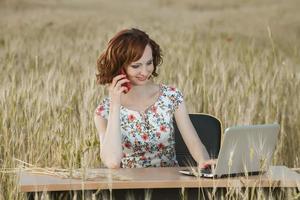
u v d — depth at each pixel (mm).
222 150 4332
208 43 13031
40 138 6207
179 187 4250
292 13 24188
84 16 21766
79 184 4195
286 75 8133
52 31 16500
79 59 9789
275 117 7277
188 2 30266
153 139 5129
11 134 6250
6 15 21641
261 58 10117
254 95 7418
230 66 8750
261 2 29188
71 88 7266
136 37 4883
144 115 5133
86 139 5930
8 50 10938
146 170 4660
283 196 4344
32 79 7102
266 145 4523
